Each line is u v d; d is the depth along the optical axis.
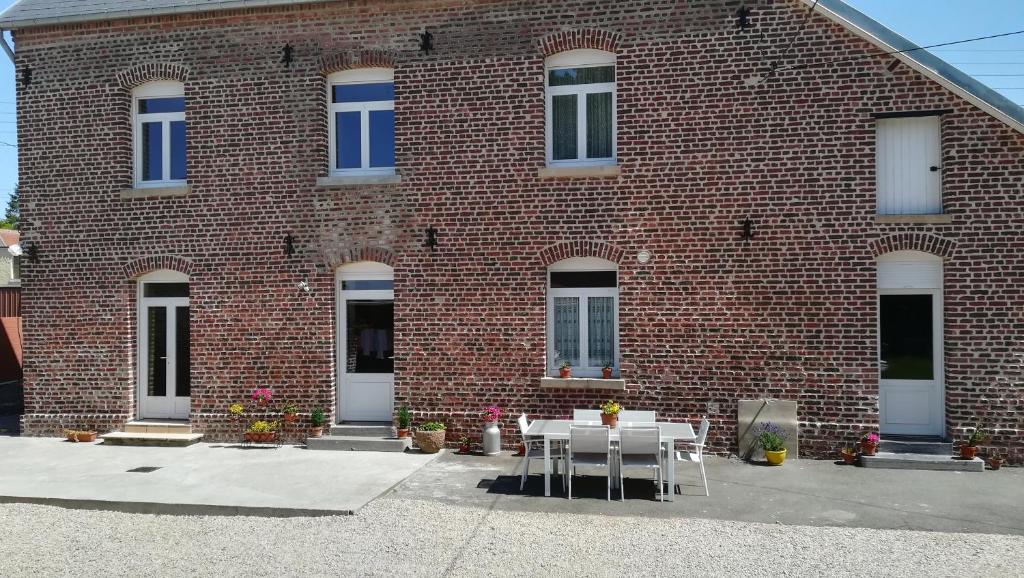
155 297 12.70
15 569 6.66
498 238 11.39
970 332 10.22
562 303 11.52
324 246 11.85
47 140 12.61
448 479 9.62
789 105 10.68
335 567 6.63
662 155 10.97
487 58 11.42
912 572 6.46
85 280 12.51
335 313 12.02
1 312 16.75
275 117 11.98
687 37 10.91
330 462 10.55
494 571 6.51
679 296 10.92
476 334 11.44
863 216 10.48
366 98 12.12
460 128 11.49
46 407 12.64
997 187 10.17
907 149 10.60
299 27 11.91
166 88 12.55
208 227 12.14
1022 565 6.62
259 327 12.01
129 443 11.91
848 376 10.48
